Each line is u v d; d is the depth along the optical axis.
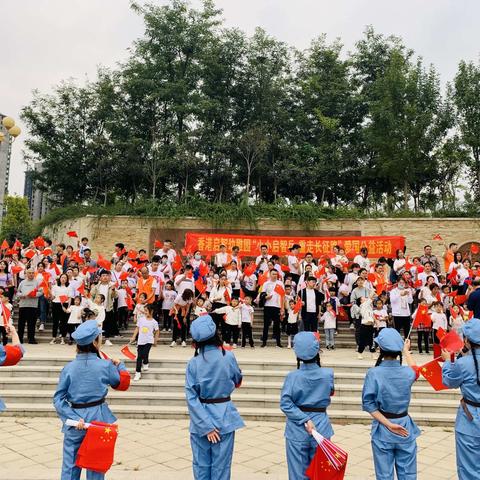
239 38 27.95
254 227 21.09
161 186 28.47
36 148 25.72
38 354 9.31
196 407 3.85
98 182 26.97
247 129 27.16
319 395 3.93
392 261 14.15
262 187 29.05
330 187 28.14
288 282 12.62
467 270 12.95
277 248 18.30
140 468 5.41
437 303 10.77
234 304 11.39
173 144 25.73
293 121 28.30
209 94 27.94
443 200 26.11
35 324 11.40
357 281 11.16
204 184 28.58
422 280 12.59
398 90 23.06
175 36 26.23
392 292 11.25
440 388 4.23
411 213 21.67
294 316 11.52
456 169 25.22
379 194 29.61
